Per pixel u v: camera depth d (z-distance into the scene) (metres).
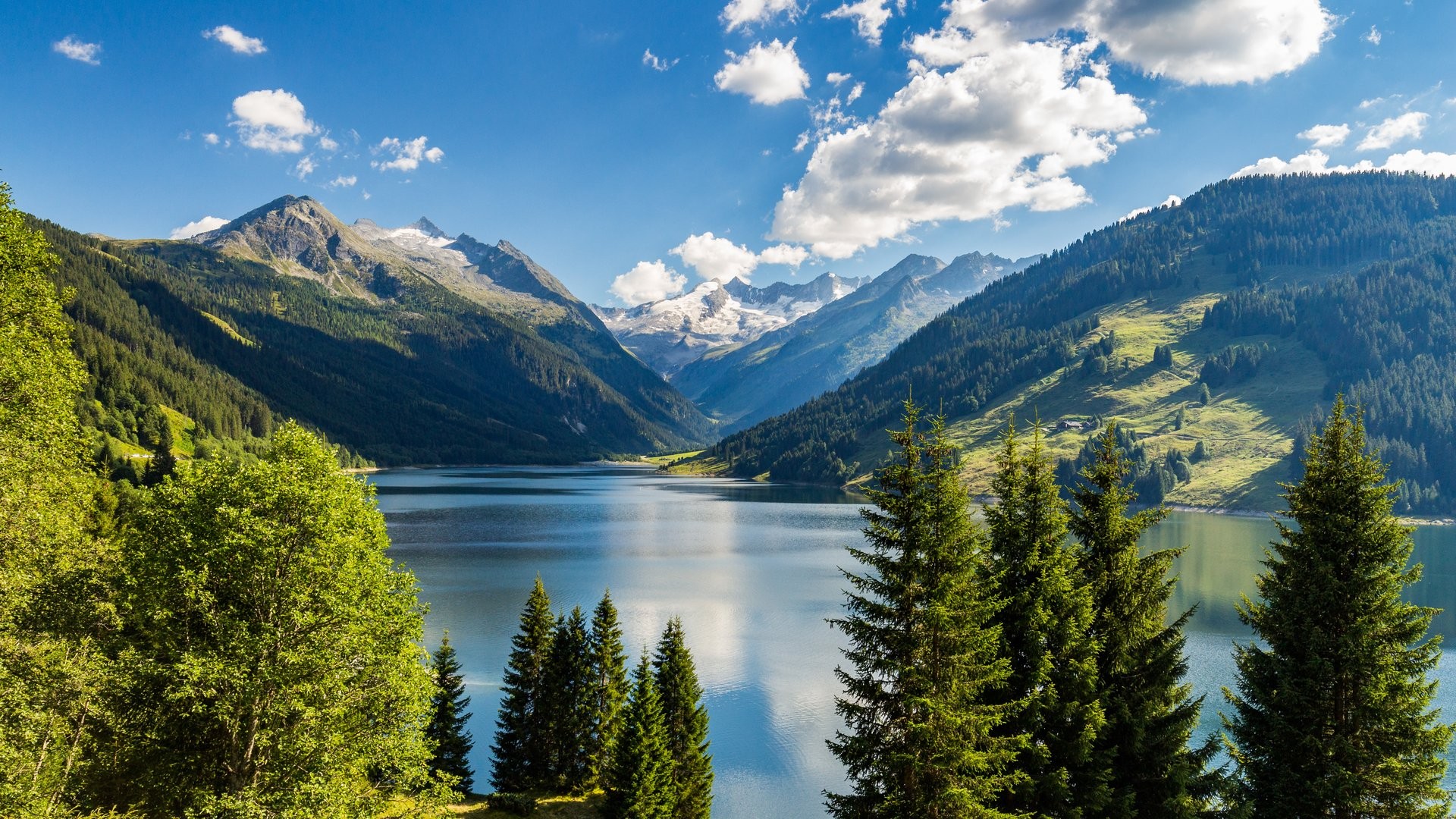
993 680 24.20
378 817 28.78
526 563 126.88
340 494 27.47
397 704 27.41
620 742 41.44
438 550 139.88
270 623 25.19
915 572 23.84
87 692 23.28
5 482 27.34
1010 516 27.42
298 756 25.03
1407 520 194.50
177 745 25.81
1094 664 25.41
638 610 94.12
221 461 27.81
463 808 44.22
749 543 152.88
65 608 26.19
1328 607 25.88
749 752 56.00
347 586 27.06
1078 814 23.98
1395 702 24.69
